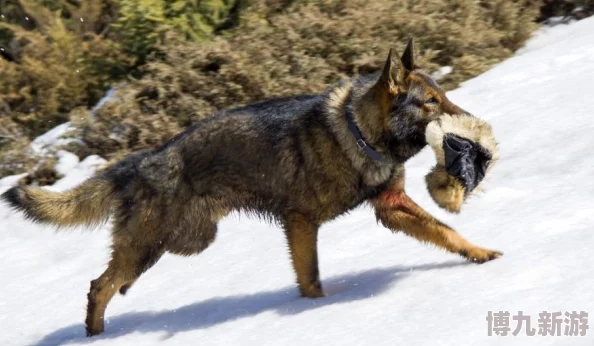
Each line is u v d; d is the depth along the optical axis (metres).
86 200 8.66
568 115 11.19
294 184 8.06
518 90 12.70
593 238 7.39
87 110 14.77
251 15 14.93
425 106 7.53
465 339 6.05
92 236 11.62
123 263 8.48
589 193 8.80
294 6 15.23
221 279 9.31
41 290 10.29
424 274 7.73
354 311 7.20
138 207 8.42
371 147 7.82
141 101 14.09
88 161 13.45
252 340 7.15
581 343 5.60
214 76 13.96
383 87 7.67
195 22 14.96
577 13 16.25
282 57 14.21
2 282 10.77
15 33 15.55
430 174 7.73
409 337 6.33
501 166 10.31
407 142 7.75
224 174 8.34
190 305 8.70
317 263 8.09
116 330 8.51
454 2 15.41
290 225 8.13
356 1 15.16
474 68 14.32
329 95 8.05
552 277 6.80
